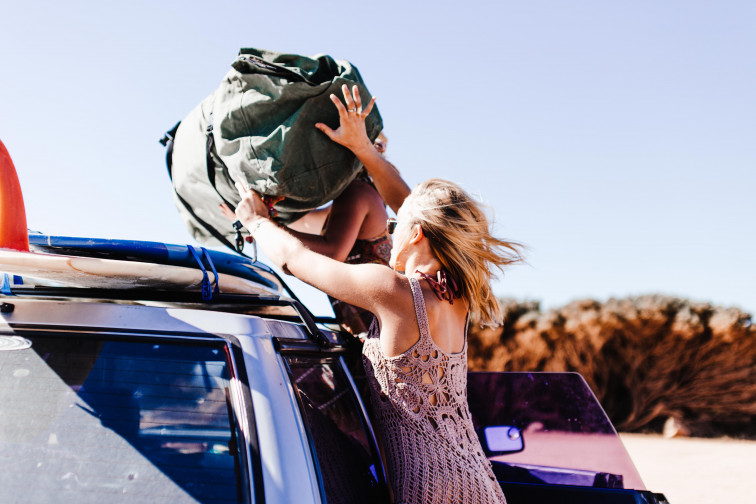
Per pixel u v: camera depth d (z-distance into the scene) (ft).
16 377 5.20
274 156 7.87
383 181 8.85
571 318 65.57
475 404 10.68
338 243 9.32
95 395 5.15
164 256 6.47
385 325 6.39
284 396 5.37
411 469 6.23
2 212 5.83
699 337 63.62
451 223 6.87
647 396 64.54
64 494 4.75
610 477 9.74
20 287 6.63
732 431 62.54
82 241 6.41
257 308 6.63
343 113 8.02
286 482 4.89
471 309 7.28
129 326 5.48
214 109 8.29
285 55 8.21
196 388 5.24
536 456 10.21
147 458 4.92
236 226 8.55
